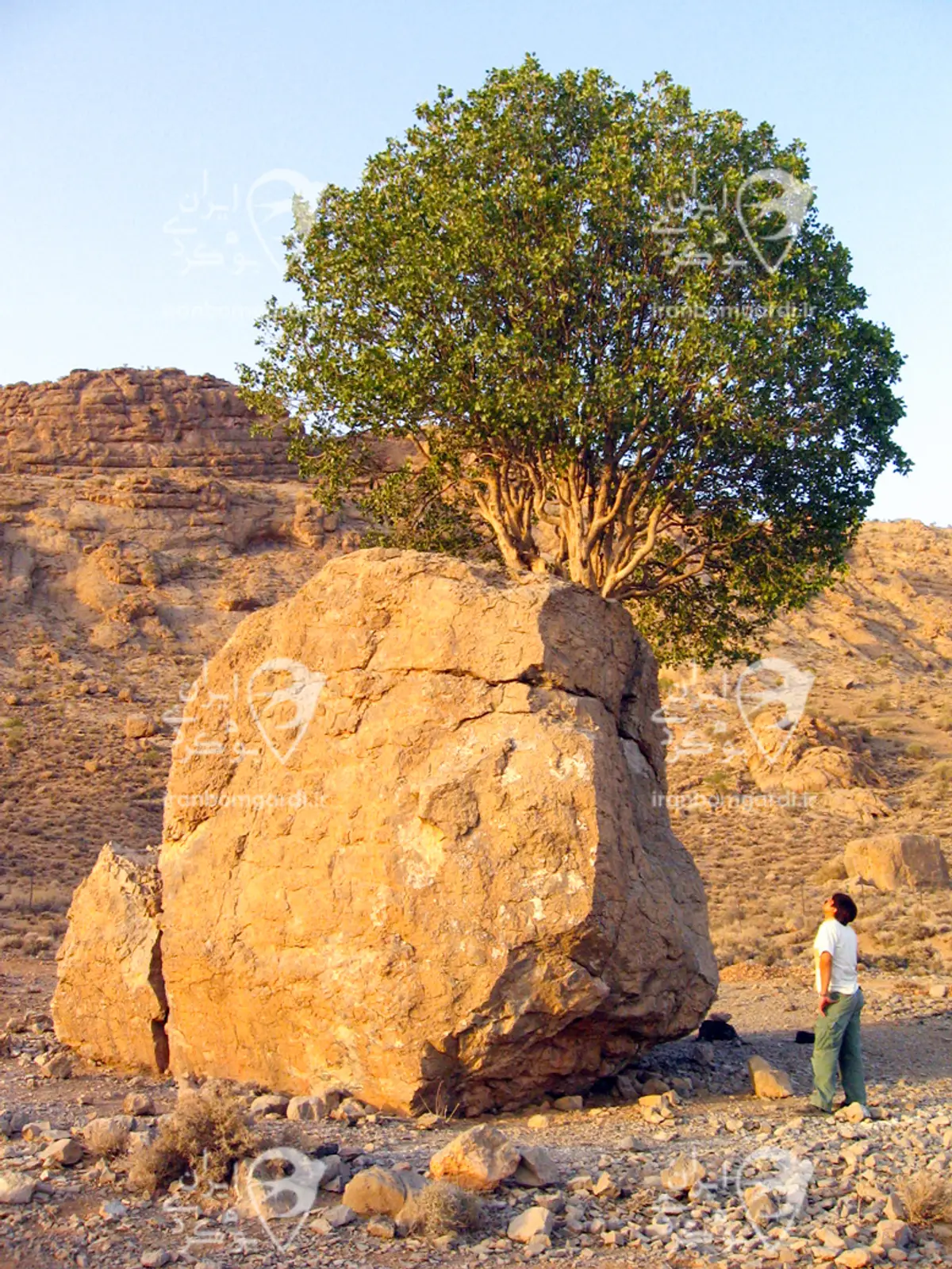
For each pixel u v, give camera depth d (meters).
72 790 46.78
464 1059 9.38
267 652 11.18
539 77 14.21
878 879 30.94
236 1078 10.53
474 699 10.04
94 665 64.19
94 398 89.06
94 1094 10.40
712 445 13.79
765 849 38.75
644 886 10.22
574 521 14.24
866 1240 6.56
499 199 13.63
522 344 13.23
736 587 15.77
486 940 9.27
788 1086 10.48
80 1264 6.17
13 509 76.38
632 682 11.67
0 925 27.22
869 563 87.62
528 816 9.43
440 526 16.72
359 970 9.66
